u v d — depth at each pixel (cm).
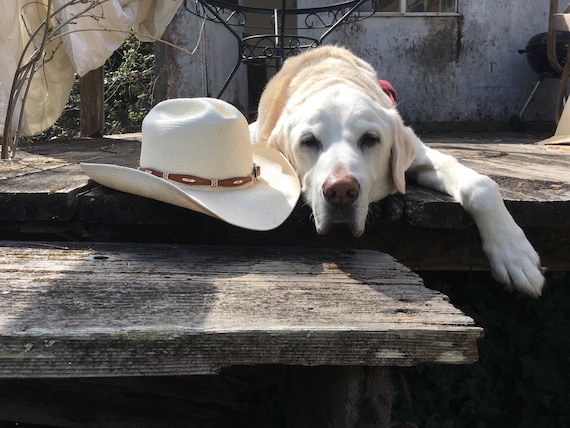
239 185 97
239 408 111
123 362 62
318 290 76
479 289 140
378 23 300
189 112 100
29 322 64
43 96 196
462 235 105
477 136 267
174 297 72
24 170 124
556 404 122
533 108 318
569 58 248
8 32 160
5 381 104
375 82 131
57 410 105
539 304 138
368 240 106
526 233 107
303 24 302
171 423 108
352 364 64
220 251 93
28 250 90
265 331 63
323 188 91
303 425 81
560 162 151
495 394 125
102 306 69
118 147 186
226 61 321
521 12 307
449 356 64
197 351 62
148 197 96
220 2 208
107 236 105
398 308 70
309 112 105
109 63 371
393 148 106
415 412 118
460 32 305
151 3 211
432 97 311
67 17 168
